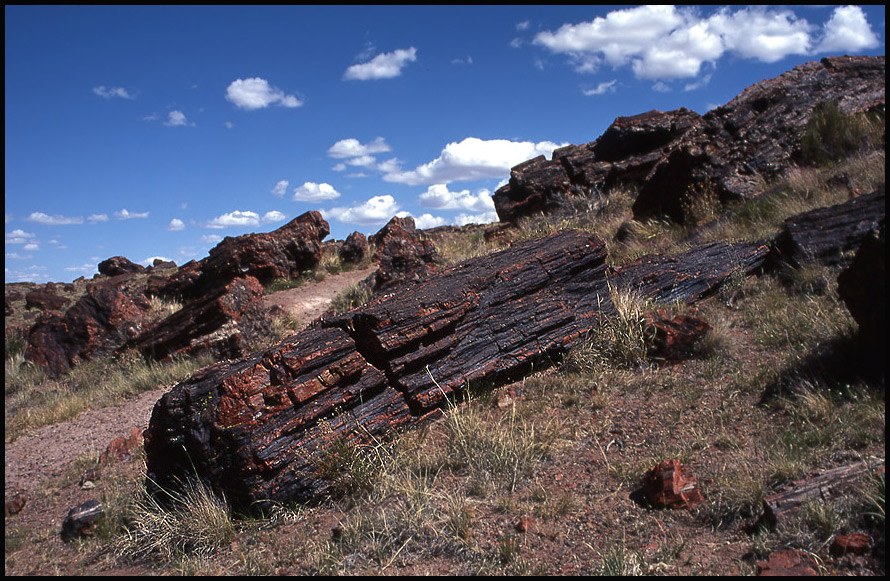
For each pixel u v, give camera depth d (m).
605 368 6.50
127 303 15.31
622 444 5.13
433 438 5.71
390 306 6.31
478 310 6.70
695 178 11.42
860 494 3.55
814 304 6.51
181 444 5.34
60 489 6.98
